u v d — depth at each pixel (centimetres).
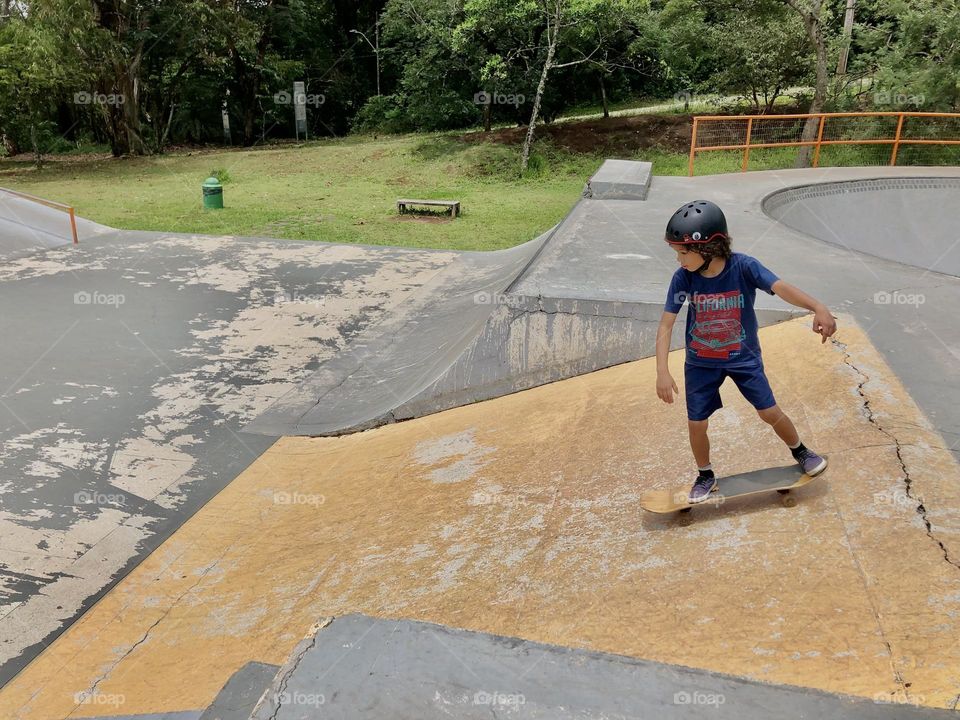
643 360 642
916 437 400
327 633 225
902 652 248
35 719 354
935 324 603
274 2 3719
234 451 660
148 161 2877
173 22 3039
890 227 1423
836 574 298
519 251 1283
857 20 2633
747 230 1002
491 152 2497
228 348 895
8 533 526
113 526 539
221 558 492
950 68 1880
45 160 3058
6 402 734
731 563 320
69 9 2577
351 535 471
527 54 2612
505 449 534
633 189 1219
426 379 737
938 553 302
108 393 766
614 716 193
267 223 1662
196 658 374
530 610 326
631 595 316
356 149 2777
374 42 4106
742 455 419
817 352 540
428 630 225
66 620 438
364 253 1355
